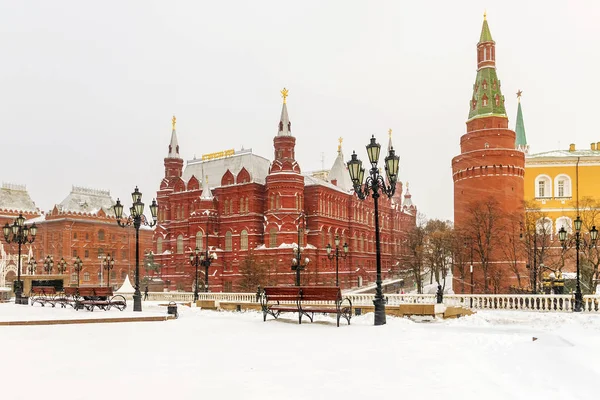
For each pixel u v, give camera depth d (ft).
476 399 29.04
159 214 355.36
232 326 68.80
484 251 248.32
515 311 97.50
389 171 79.66
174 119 367.45
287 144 307.78
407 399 28.91
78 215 380.99
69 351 46.14
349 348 46.96
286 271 286.25
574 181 290.97
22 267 345.72
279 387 31.63
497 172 251.60
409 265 336.90
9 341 53.52
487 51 267.18
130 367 38.06
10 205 404.98
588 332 60.54
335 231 338.13
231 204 320.70
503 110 263.29
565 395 30.66
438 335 56.54
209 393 30.17
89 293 107.34
